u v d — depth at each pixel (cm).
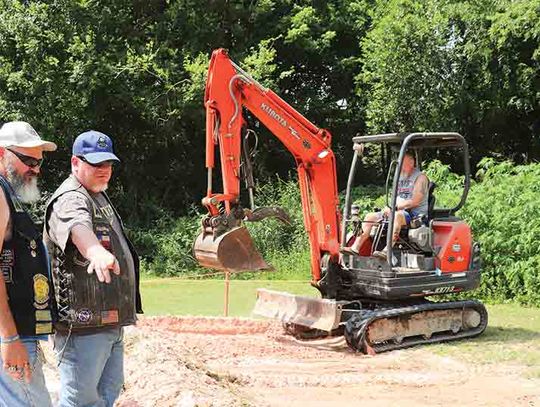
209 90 909
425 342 939
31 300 385
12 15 2194
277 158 2519
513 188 1423
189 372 644
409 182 969
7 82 2180
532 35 2159
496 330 1031
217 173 2466
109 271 382
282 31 2423
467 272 967
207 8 2328
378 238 953
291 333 1005
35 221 405
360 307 979
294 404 645
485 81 2267
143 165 2469
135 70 2194
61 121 2245
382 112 2298
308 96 2514
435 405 652
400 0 2292
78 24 2255
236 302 1351
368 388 714
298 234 1983
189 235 2078
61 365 410
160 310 1242
